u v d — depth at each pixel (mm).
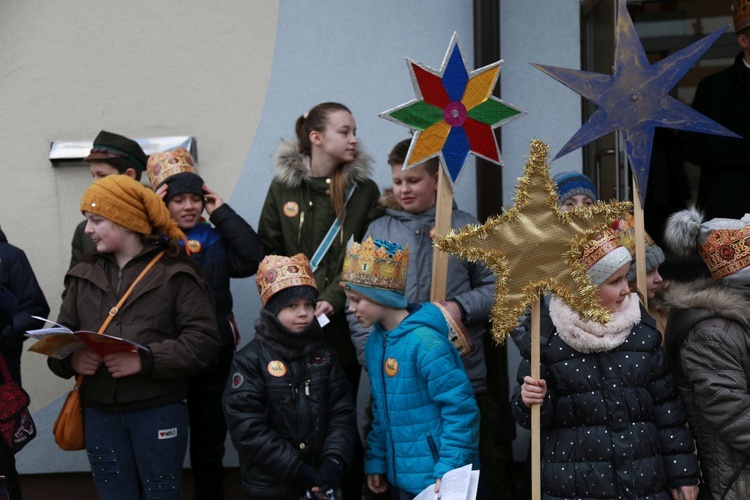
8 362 4859
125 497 4484
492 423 4910
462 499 3783
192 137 5852
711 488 4059
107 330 4398
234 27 5836
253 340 4422
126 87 5875
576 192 4930
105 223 4418
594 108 5867
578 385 3891
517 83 5828
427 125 4539
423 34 5801
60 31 5863
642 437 3861
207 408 5141
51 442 5934
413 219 4883
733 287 4156
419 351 4102
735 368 3961
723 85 6117
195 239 5031
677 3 7160
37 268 5922
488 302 4664
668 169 6523
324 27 5828
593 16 5922
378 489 4359
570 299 3838
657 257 4551
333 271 5043
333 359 4477
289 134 5863
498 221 3883
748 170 6066
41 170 5895
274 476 4266
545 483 3965
